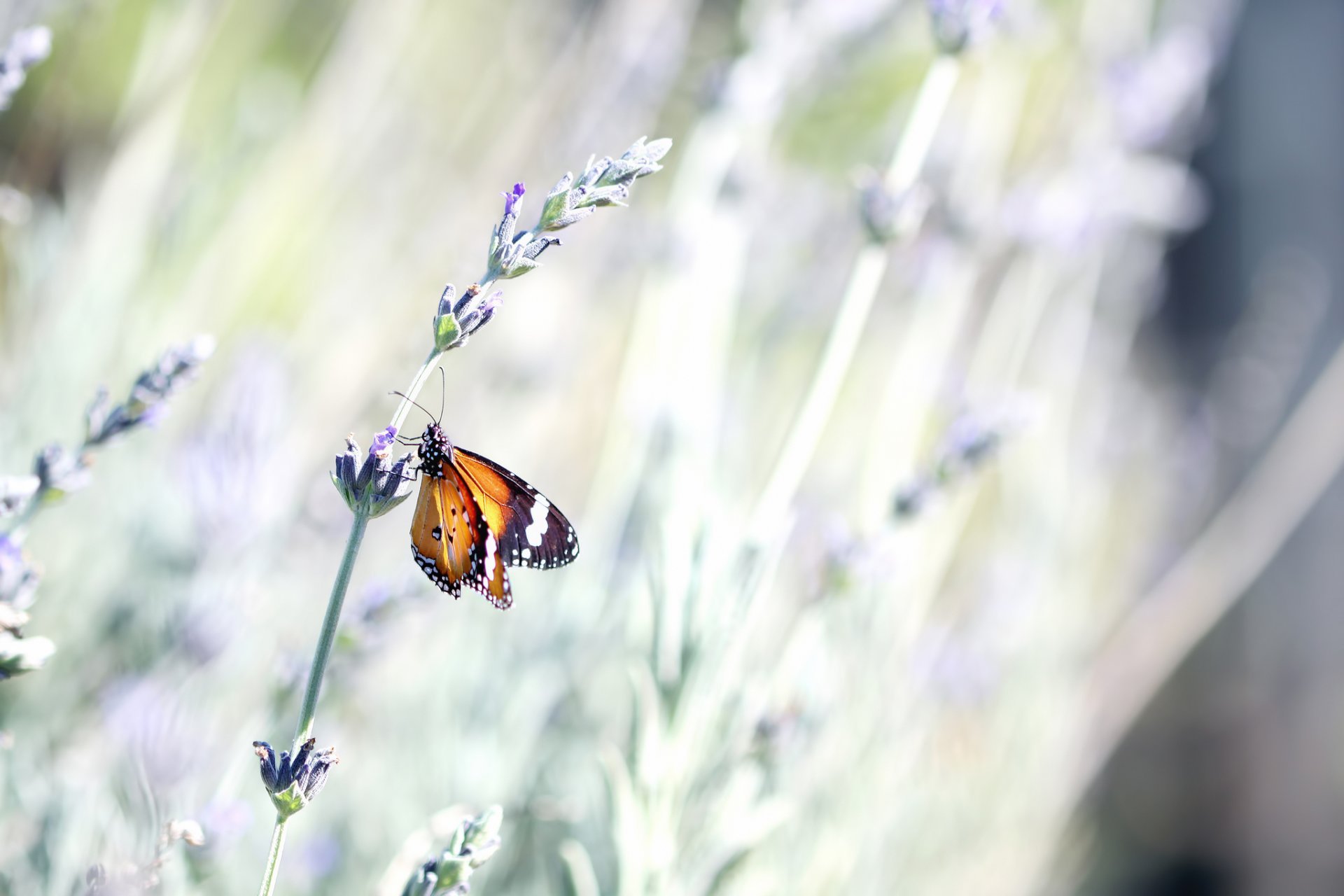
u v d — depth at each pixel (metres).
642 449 1.56
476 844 1.16
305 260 2.01
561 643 1.52
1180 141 2.50
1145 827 2.90
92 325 1.52
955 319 1.75
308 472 1.61
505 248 1.16
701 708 1.30
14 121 1.74
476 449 1.72
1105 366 2.54
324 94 1.88
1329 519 2.93
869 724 1.51
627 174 1.17
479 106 2.18
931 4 1.34
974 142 1.88
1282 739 2.91
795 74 1.81
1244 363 2.75
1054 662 2.15
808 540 1.58
